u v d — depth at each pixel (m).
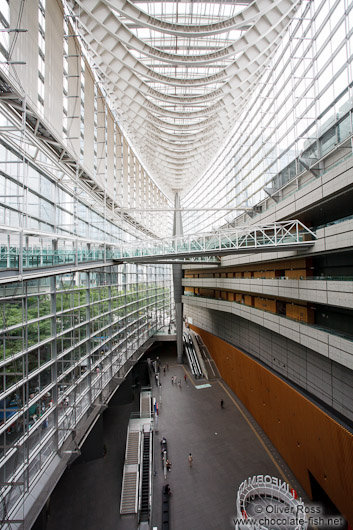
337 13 12.14
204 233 15.19
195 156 28.08
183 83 15.22
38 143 12.26
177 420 19.50
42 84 11.75
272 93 19.73
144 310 30.14
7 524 7.57
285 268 16.58
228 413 20.41
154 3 16.23
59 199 14.81
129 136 24.52
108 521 12.35
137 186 31.47
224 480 14.02
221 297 28.88
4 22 9.17
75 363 13.15
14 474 8.42
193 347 33.91
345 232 10.03
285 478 14.08
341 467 10.77
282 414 15.68
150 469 14.28
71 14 13.16
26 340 9.38
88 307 15.78
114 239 25.12
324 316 13.49
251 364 20.30
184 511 12.38
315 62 13.95
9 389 8.55
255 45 14.50
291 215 14.45
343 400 11.74
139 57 19.94
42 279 10.97
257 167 23.56
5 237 8.89
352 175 9.35
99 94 19.50
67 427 11.55
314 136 13.98
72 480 14.58
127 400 22.86
